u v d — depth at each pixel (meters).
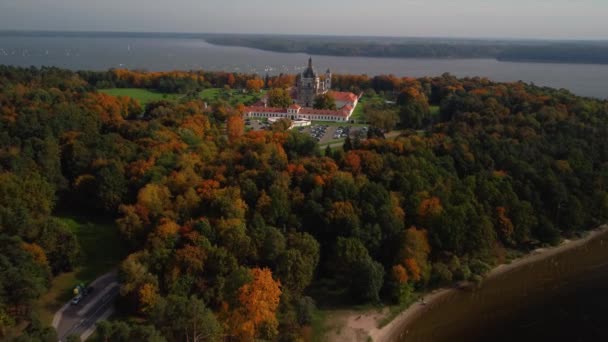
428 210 173.62
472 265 169.25
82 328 129.12
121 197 190.25
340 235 164.50
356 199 174.50
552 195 198.75
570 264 183.25
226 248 147.88
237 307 127.94
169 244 147.12
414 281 156.75
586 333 142.75
